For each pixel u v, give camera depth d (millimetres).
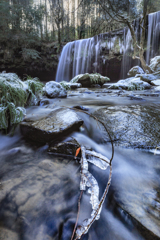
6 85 2697
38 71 20422
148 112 3127
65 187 1385
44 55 20219
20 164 1744
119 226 1051
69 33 23453
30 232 993
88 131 2648
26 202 1202
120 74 19234
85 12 20734
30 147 2172
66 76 20125
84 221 967
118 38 17047
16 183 1402
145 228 955
